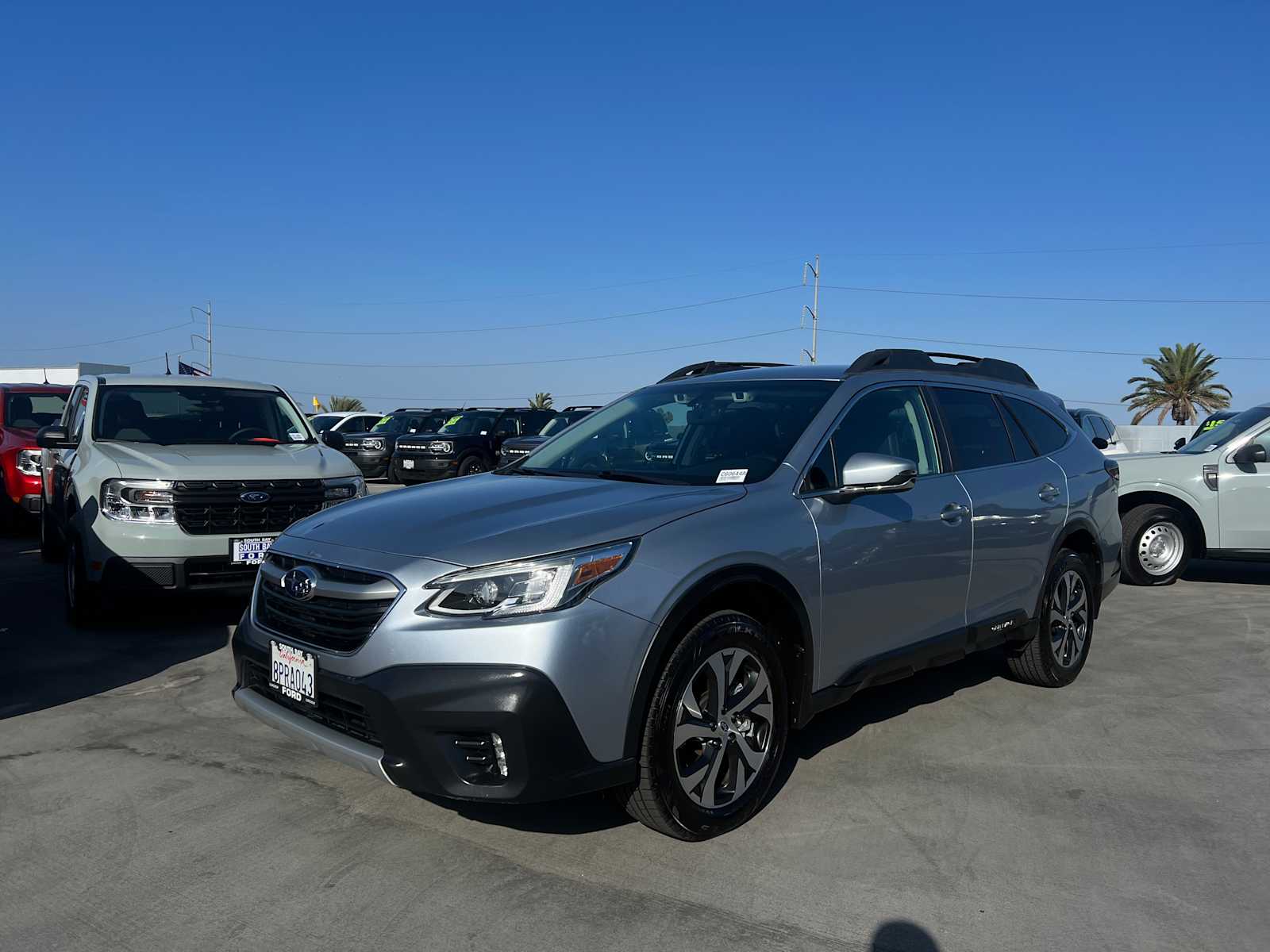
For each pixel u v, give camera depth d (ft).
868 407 14.20
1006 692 17.44
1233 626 23.35
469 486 13.19
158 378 25.64
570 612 9.72
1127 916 9.68
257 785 12.69
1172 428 83.51
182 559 20.02
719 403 14.55
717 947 9.02
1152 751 14.43
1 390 38.88
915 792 12.76
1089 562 18.48
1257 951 9.07
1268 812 12.26
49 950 8.93
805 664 12.07
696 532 10.93
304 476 21.72
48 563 31.27
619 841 11.14
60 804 12.10
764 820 11.81
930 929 9.39
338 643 10.46
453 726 9.53
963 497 14.78
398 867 10.49
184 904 9.72
